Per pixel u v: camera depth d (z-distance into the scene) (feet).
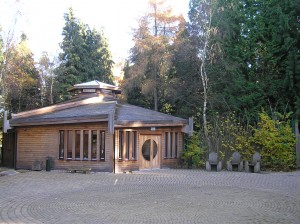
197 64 93.71
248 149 71.26
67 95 139.85
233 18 96.27
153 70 105.19
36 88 139.44
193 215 28.43
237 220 26.84
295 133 74.43
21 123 67.41
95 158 63.57
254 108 88.22
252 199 35.35
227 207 31.50
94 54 154.51
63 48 148.97
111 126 59.62
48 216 28.25
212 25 88.94
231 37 95.61
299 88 84.23
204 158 72.54
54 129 66.49
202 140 75.56
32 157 67.87
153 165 68.95
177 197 36.45
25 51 128.36
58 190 41.60
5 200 35.17
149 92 105.70
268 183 47.55
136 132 66.33
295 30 86.99
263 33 93.56
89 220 26.84
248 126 75.92
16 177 54.24
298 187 43.80
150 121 65.82
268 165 69.41
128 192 39.91
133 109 77.56
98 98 83.66
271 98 90.12
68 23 152.25
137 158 66.03
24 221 26.61
